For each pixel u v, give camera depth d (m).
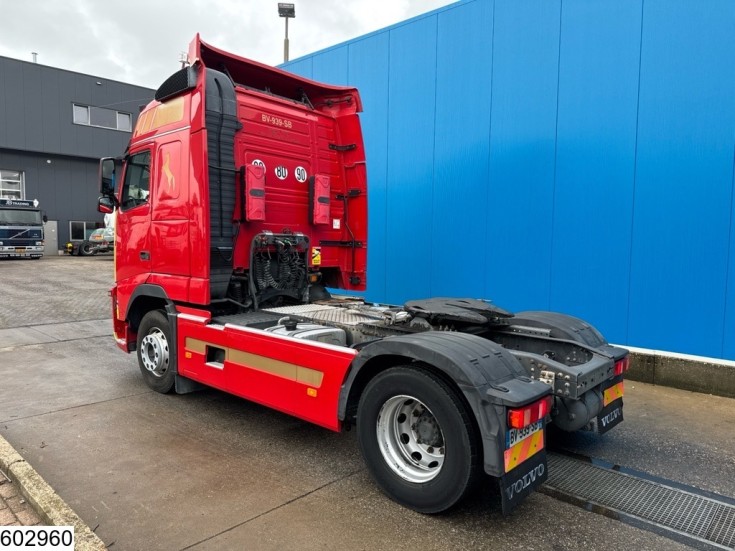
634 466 3.76
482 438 2.74
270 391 3.99
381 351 3.19
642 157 5.74
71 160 30.53
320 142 5.77
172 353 5.05
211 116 4.52
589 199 6.14
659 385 5.64
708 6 5.27
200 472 3.60
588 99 6.09
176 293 4.90
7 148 27.53
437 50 7.48
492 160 6.96
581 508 3.18
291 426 4.50
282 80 5.54
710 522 3.03
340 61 8.85
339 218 6.06
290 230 5.41
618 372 3.96
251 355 4.14
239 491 3.33
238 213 4.86
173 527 2.90
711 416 4.76
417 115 7.77
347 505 3.17
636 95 5.75
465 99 7.20
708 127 5.32
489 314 4.19
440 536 2.85
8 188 28.48
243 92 4.98
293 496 3.27
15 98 27.47
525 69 6.59
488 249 7.06
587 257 6.18
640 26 5.68
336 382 3.48
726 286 5.30
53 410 4.84
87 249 29.45
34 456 3.83
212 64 5.06
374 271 8.54
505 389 2.78
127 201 5.62
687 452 4.00
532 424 2.92
